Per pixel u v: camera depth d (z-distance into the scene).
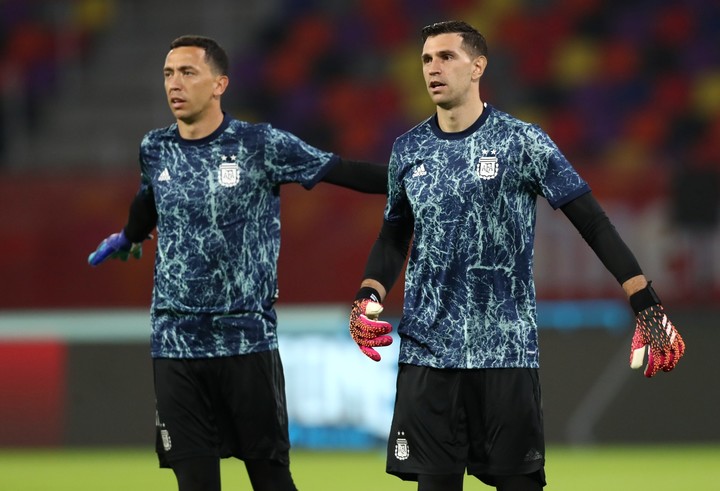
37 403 37.41
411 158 16.70
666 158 59.97
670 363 15.52
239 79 63.38
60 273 43.47
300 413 36.50
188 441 18.41
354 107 61.75
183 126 18.58
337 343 36.34
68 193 43.56
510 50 63.19
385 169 18.80
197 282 18.23
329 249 42.09
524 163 16.22
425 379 16.47
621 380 36.09
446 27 16.42
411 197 16.59
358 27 64.38
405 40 63.97
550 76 62.31
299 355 36.53
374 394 36.12
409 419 16.56
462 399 16.45
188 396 18.39
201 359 18.30
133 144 60.44
